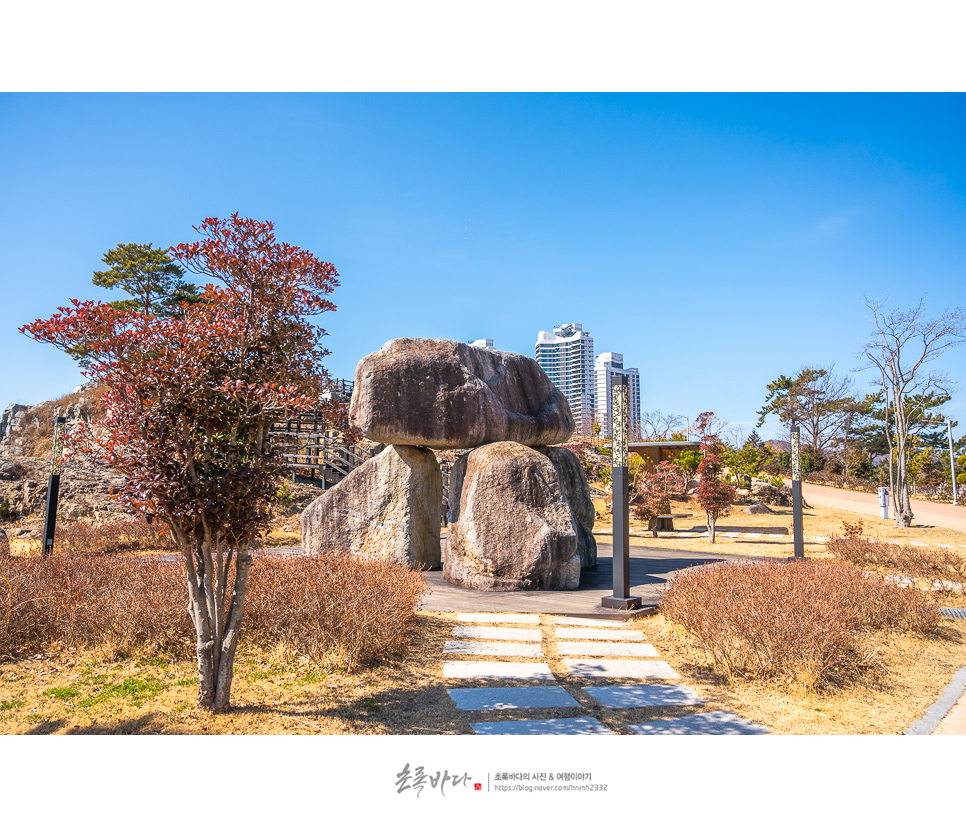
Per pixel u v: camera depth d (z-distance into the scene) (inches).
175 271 1159.0
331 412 170.6
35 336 146.6
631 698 187.9
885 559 448.1
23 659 208.1
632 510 767.7
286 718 166.4
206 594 169.2
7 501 646.5
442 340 421.7
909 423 1565.0
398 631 224.4
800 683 199.5
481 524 354.0
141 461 146.0
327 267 176.4
